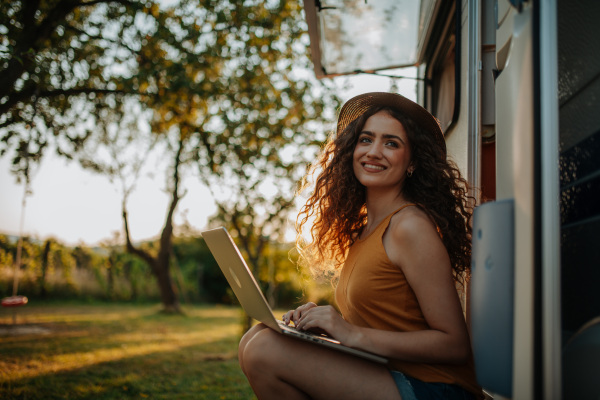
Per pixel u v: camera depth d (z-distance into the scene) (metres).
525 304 1.06
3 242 13.71
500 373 1.13
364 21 3.27
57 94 6.47
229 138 6.77
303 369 1.51
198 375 4.24
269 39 6.50
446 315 1.47
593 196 1.23
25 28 5.04
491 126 2.20
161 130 8.60
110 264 16.38
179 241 20.69
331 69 4.02
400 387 1.47
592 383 1.15
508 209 1.16
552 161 1.06
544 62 1.09
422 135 1.82
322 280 2.36
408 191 1.86
